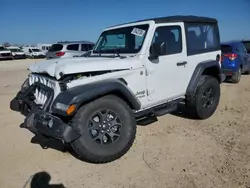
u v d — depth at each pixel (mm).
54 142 4672
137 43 4598
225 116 5891
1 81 12766
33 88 4316
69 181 3436
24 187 3326
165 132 5023
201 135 4793
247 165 3623
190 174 3461
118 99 3963
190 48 5270
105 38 5359
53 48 16203
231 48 10039
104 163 3885
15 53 38031
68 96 3527
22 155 4195
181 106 6742
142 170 3629
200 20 5520
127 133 3980
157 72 4617
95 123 3777
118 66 4117
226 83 10266
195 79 5309
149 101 4566
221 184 3209
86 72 3881
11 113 6535
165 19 4824
